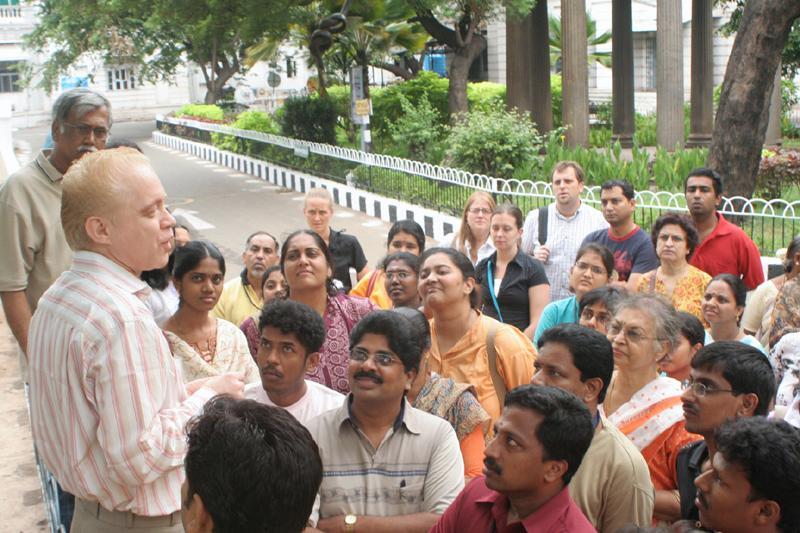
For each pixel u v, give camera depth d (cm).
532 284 638
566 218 752
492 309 642
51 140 466
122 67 4597
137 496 280
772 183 1438
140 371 270
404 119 2108
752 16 1182
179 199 2031
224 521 188
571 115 2066
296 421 202
